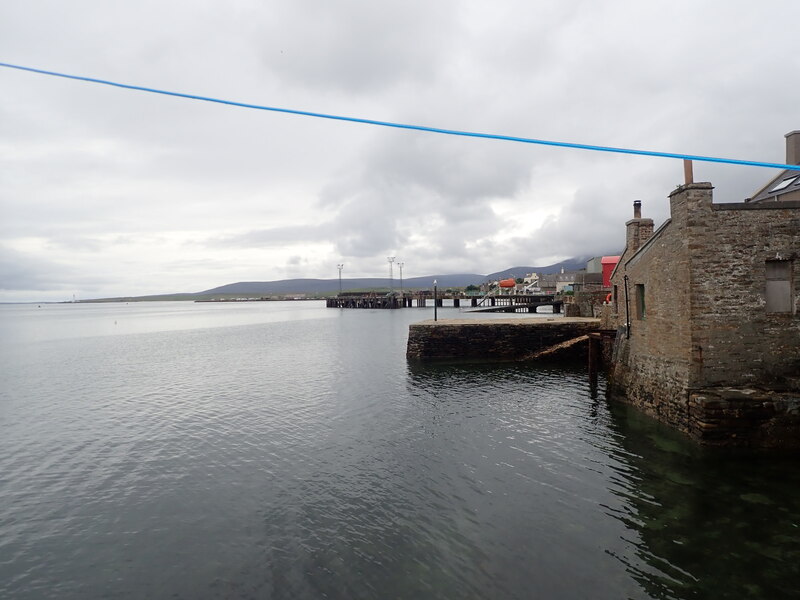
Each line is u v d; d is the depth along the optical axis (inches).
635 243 853.8
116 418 846.5
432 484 527.2
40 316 6589.6
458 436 687.7
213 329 3184.1
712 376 586.2
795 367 578.6
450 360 1375.5
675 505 455.2
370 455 621.3
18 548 424.8
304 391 1023.6
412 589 350.9
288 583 364.5
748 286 580.4
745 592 332.5
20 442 712.4
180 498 515.8
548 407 835.4
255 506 491.5
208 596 353.7
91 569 390.9
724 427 554.3
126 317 5698.8
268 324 3476.9
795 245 578.2
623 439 640.4
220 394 1025.5
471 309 4200.3
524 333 1370.6
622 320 887.1
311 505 488.4
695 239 583.8
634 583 347.3
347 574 372.8
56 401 997.2
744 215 581.6
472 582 356.2
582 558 380.8
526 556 386.3
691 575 353.1
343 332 2519.7
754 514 432.1
